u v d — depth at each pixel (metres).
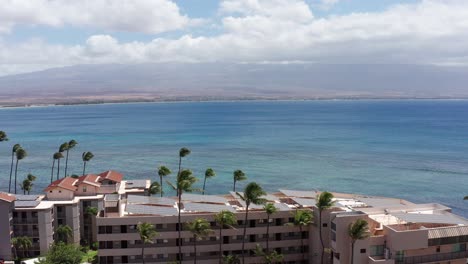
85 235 122.25
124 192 129.75
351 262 78.94
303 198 105.06
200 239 94.88
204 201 103.62
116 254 92.62
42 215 111.12
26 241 107.75
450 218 84.12
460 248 80.00
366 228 77.44
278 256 91.38
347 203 97.56
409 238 76.81
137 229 89.31
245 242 96.31
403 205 93.81
